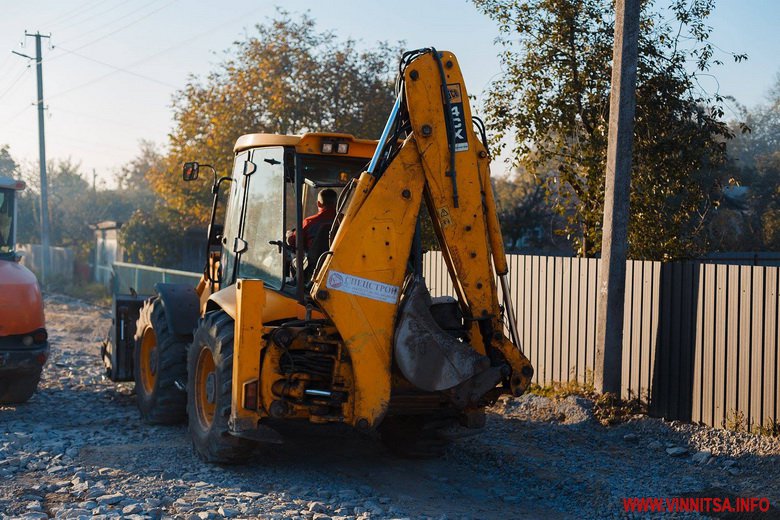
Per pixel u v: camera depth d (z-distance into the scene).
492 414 8.91
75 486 6.04
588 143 12.16
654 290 8.42
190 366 7.18
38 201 51.34
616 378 8.66
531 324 10.38
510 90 12.80
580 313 9.50
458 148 6.12
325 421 6.15
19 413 8.90
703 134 11.77
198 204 24.91
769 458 6.73
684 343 8.06
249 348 6.17
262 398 6.20
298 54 24.81
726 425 7.57
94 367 12.53
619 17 8.68
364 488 6.23
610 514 5.77
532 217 22.86
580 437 7.94
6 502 5.63
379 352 5.96
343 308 5.93
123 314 9.80
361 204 6.00
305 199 7.04
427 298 6.04
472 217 6.13
